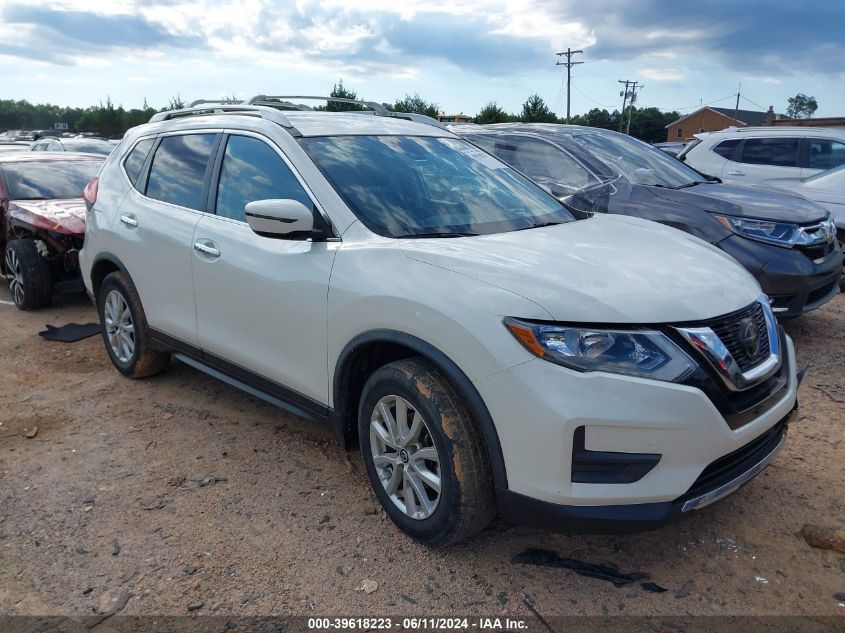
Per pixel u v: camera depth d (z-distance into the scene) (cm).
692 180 666
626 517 250
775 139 961
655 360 249
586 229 349
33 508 338
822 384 489
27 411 454
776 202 575
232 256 369
